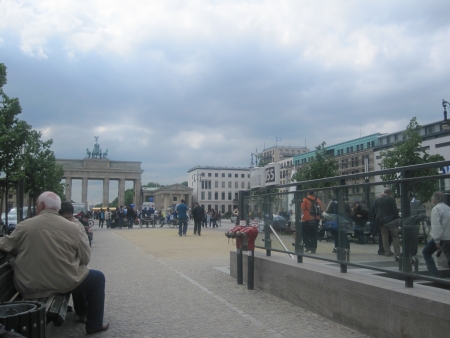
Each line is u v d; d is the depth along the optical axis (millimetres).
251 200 11188
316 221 7828
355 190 6742
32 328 4152
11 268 5828
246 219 11617
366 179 8023
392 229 5941
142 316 7152
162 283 10195
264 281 9156
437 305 4844
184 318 7004
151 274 11562
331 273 6930
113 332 6262
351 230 6809
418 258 5492
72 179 118000
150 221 45656
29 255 5535
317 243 7797
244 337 5953
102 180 120312
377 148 78000
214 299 8406
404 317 5289
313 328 6316
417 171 5820
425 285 6035
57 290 5578
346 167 89125
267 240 9930
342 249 7043
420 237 5465
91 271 6125
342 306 6465
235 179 150750
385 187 6094
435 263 5234
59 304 5230
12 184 11094
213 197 147875
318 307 7098
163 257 15586
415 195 5543
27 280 5508
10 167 18125
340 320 6516
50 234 5625
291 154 145250
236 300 8305
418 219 5488
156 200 142500
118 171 116250
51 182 32000
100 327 6219
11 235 5648
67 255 5668
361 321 6047
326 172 35531
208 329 6363
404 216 5719
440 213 5152
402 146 25641
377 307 5738
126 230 38219
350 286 6285
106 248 19641
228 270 12172
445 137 57688
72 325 6719
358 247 6648
